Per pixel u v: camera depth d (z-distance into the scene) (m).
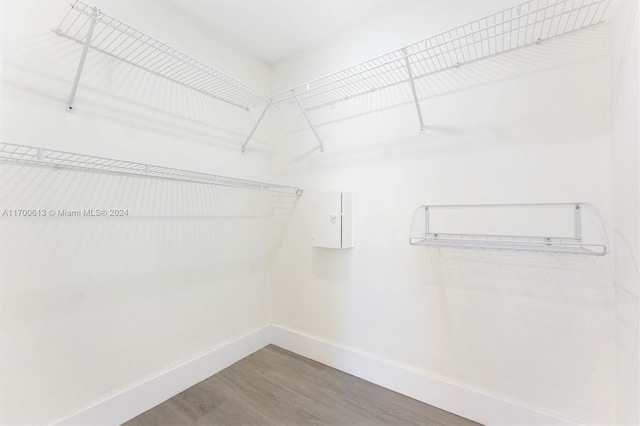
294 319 2.21
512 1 1.35
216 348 1.92
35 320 1.19
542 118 1.29
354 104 1.90
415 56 1.63
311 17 1.83
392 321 1.73
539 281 1.31
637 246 0.97
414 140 1.65
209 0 1.68
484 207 1.43
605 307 1.16
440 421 1.44
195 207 1.82
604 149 1.16
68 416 1.27
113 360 1.42
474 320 1.46
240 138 2.13
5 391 1.12
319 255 2.07
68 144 1.29
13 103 1.14
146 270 1.56
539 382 1.30
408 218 1.67
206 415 1.49
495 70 1.40
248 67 2.19
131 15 1.51
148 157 1.58
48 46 1.23
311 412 1.51
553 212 1.26
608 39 1.16
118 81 1.46
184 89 1.76
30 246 1.18
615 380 1.13
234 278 2.07
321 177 2.06
